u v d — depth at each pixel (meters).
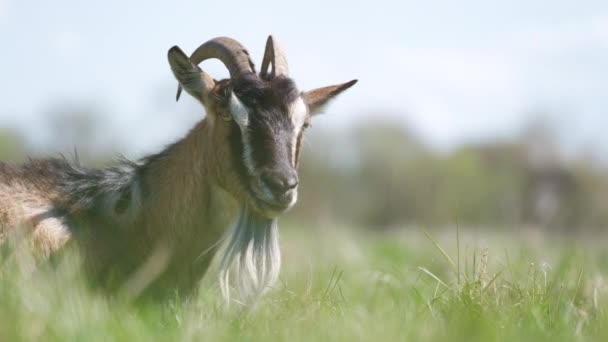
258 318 19.92
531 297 21.27
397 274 30.62
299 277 28.88
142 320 18.94
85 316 17.41
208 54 24.48
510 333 18.03
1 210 23.25
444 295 22.84
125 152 25.33
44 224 23.39
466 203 160.75
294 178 21.91
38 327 16.45
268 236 23.25
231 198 22.95
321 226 50.91
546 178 154.38
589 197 150.62
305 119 23.30
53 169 25.00
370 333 17.59
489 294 21.91
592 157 154.75
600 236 87.19
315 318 19.42
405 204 164.00
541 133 163.62
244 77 22.98
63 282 20.11
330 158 153.25
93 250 23.77
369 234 73.38
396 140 167.50
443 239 58.31
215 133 22.89
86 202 24.27
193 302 22.86
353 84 25.14
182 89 23.69
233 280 22.62
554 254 38.06
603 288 25.09
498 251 38.25
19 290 18.48
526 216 150.50
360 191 162.88
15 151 125.94
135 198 24.20
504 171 158.75
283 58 24.33
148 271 23.06
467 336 17.30
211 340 17.30
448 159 165.88
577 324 20.00
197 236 23.44
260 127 22.27
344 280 30.25
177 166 23.88
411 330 17.94
